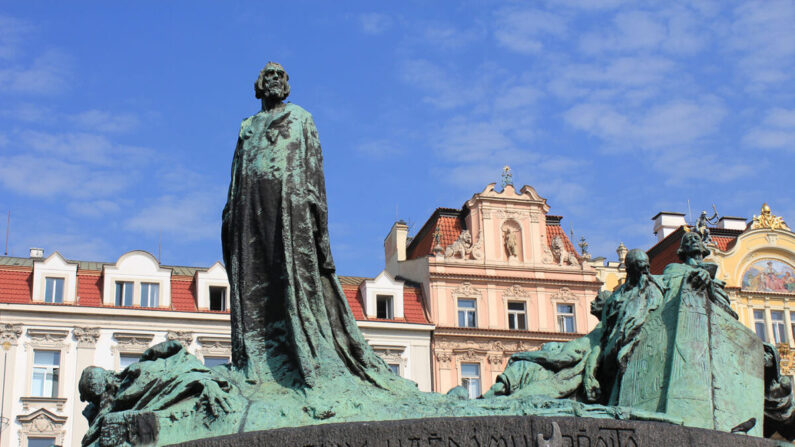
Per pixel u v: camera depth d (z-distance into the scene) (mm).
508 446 8109
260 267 9172
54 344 30422
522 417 8211
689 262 10500
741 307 34719
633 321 9820
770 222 35875
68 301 31125
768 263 35375
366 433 7930
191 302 32312
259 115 9594
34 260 31625
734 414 9203
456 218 36094
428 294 33844
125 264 32031
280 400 8484
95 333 30812
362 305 33406
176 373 8539
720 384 9289
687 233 10602
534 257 35125
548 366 9961
